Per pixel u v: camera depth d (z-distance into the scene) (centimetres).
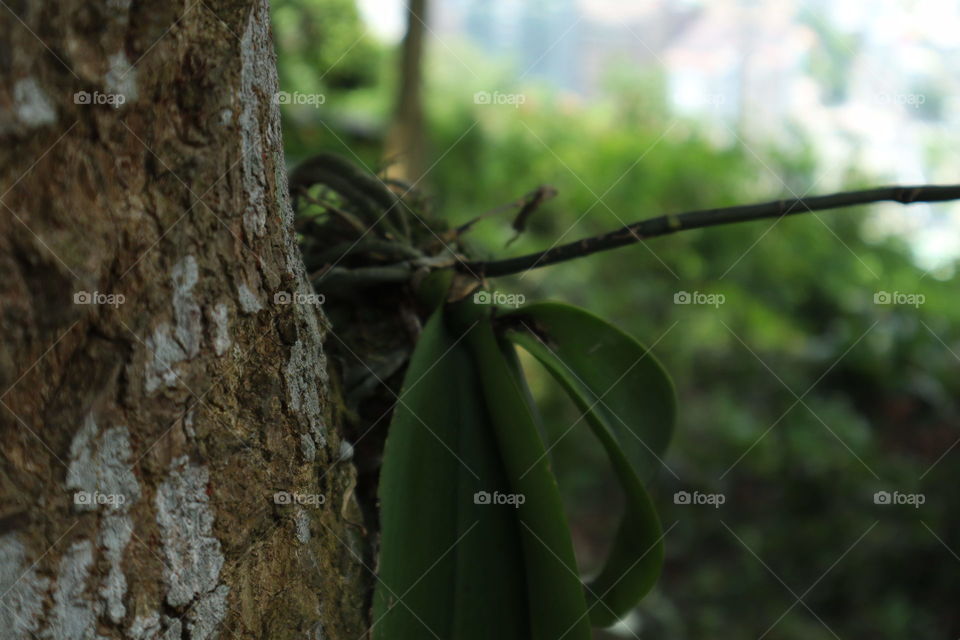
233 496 135
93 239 131
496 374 144
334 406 142
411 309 149
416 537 142
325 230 151
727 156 668
